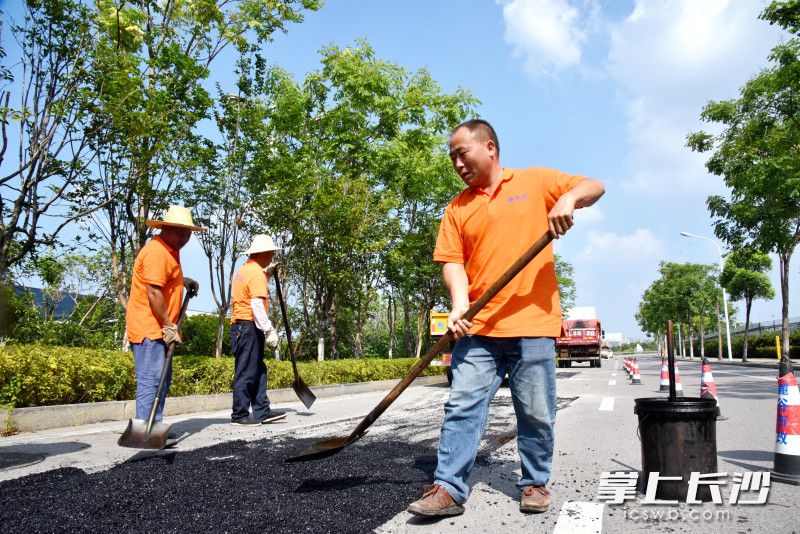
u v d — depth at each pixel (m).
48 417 5.80
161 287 4.68
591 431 5.58
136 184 10.07
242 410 6.13
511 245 2.91
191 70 10.53
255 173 12.88
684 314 56.59
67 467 3.55
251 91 13.11
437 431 5.51
